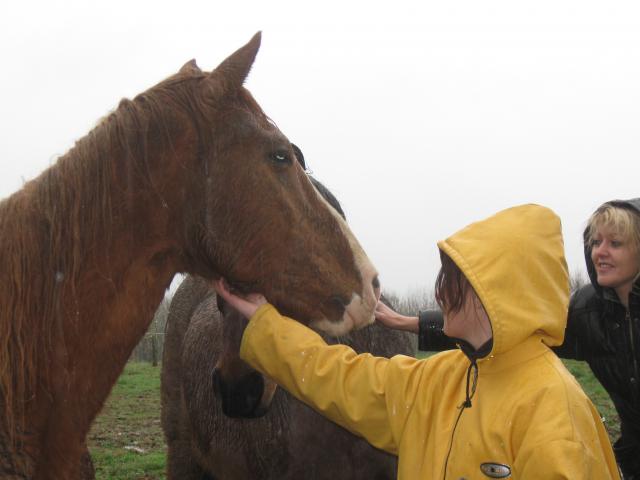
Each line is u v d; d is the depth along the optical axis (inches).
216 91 85.6
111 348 82.3
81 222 79.9
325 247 91.0
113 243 81.5
